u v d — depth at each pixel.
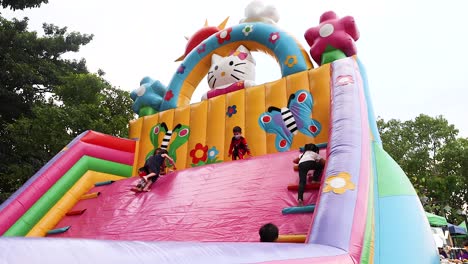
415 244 5.29
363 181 4.62
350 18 9.71
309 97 8.98
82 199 9.34
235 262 2.32
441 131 37.78
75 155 9.97
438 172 37.31
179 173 8.27
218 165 7.88
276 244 3.04
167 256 1.99
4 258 1.40
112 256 1.75
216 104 10.41
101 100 21.81
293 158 6.99
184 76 12.14
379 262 4.68
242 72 10.90
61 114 18.53
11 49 24.22
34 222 8.48
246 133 9.55
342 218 3.82
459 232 21.53
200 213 6.39
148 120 11.62
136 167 11.04
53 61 27.30
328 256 3.17
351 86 7.28
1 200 20.05
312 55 9.92
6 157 21.66
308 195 5.73
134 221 7.07
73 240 1.75
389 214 5.62
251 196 6.29
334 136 5.68
